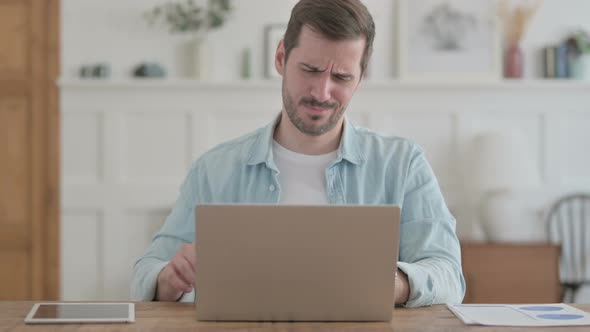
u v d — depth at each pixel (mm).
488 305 1554
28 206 4465
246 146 1940
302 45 1705
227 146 1979
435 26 4461
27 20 4469
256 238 1362
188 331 1309
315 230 1362
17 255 4465
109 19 4453
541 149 4508
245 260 1369
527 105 4500
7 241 4465
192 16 4410
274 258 1367
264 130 1925
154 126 4441
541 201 4500
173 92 4434
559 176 4508
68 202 4441
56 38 4457
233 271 1373
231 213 1358
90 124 4453
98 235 4453
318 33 1684
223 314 1387
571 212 4453
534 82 4430
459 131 4477
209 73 4402
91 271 4445
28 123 4469
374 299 1387
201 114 4434
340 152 1877
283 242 1363
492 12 4465
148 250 1883
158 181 4445
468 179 4449
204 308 1385
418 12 4461
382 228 1366
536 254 4023
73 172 4457
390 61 4484
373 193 1887
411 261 1798
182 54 4469
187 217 1924
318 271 1374
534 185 4164
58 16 4457
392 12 4473
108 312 1440
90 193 4441
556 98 4504
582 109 4512
